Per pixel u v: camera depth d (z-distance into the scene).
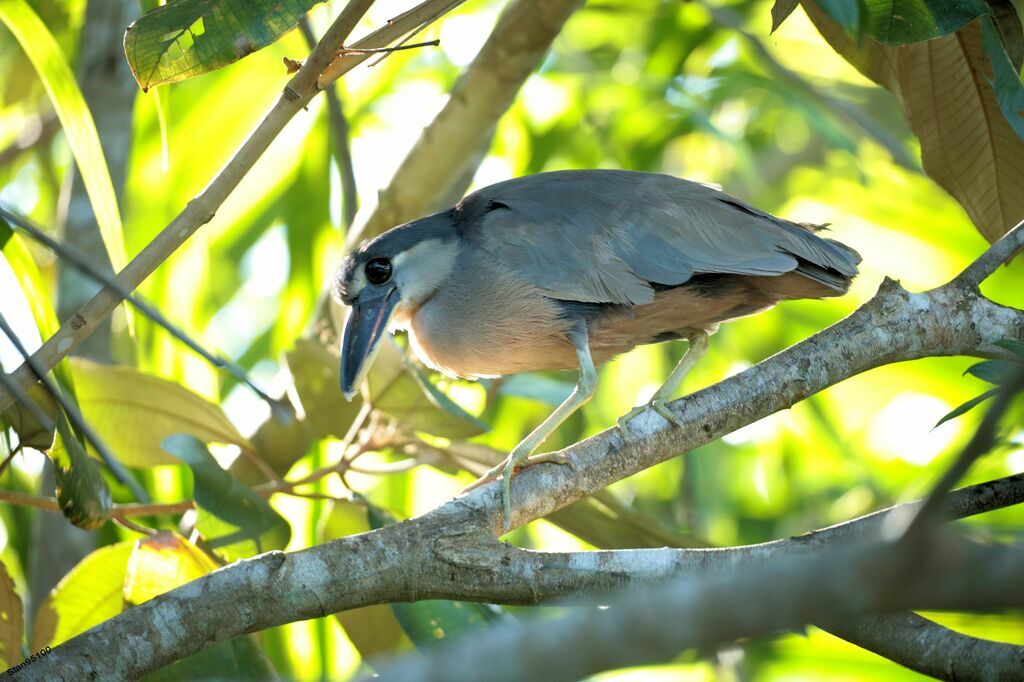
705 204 7.51
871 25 6.27
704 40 13.09
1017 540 4.92
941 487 3.22
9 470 10.58
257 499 7.11
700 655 3.30
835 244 7.53
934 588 3.20
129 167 10.22
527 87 13.59
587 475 6.44
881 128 12.69
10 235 6.91
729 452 13.84
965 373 5.81
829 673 10.93
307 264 11.92
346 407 8.53
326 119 12.25
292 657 10.22
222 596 5.60
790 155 15.11
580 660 3.28
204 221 6.03
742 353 13.69
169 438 7.14
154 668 5.53
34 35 6.87
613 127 13.46
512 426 11.95
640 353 13.77
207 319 12.81
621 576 5.59
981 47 7.33
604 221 7.52
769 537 13.28
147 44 6.07
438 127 9.38
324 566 5.68
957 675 5.14
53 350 5.96
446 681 3.33
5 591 7.22
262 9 6.08
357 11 5.78
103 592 7.77
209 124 12.80
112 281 5.02
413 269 8.02
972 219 7.89
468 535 5.82
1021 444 6.16
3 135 13.52
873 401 14.40
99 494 6.73
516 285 7.55
